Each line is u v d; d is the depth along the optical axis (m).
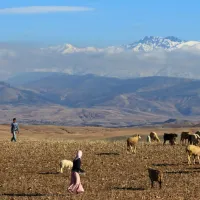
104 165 80.81
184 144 103.50
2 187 66.25
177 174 73.44
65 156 89.31
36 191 63.44
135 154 90.19
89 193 59.81
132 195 58.19
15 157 87.75
